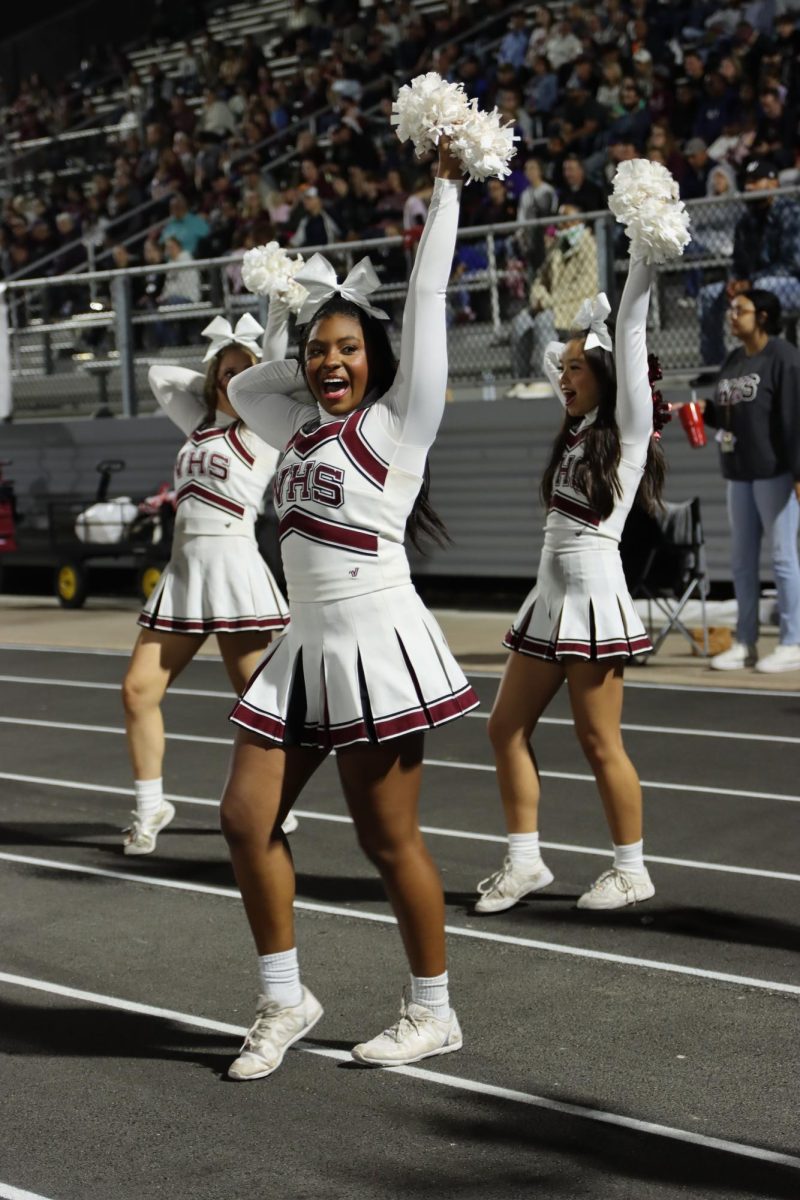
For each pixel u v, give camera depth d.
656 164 4.49
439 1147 3.28
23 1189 3.14
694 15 15.47
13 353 15.46
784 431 8.60
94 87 24.33
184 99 21.28
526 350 11.95
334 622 3.58
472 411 12.32
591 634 4.75
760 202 10.73
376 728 3.53
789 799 6.26
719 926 4.73
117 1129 3.42
